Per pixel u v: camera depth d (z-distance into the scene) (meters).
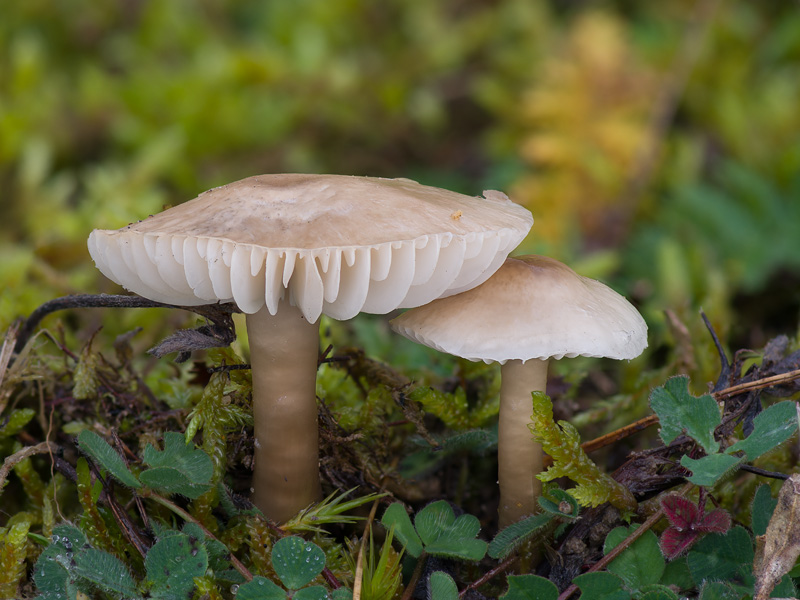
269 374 0.13
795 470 0.14
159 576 0.12
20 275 0.19
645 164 0.27
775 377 0.14
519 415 0.13
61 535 0.13
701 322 0.18
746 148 0.29
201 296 0.12
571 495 0.13
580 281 0.13
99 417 0.15
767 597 0.12
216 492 0.14
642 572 0.13
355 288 0.12
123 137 0.31
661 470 0.14
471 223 0.13
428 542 0.13
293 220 0.12
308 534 0.14
